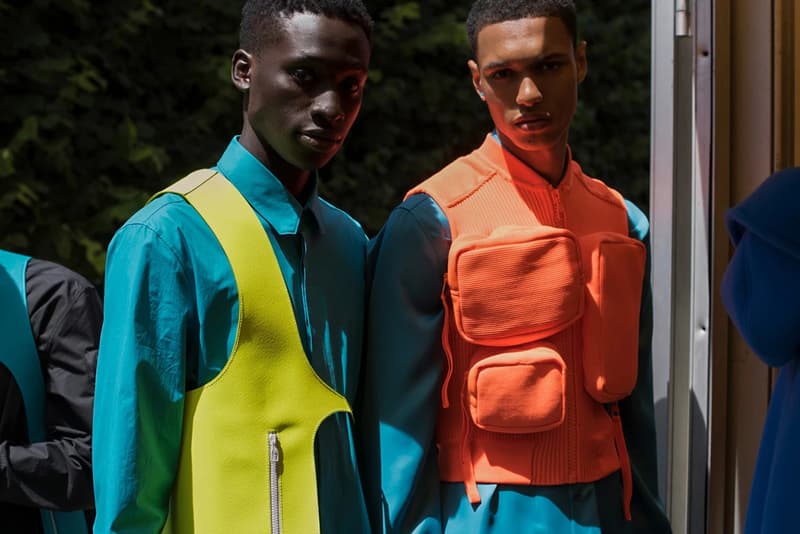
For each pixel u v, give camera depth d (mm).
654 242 2416
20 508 1852
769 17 2279
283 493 1689
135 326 1644
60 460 1811
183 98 4055
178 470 1710
